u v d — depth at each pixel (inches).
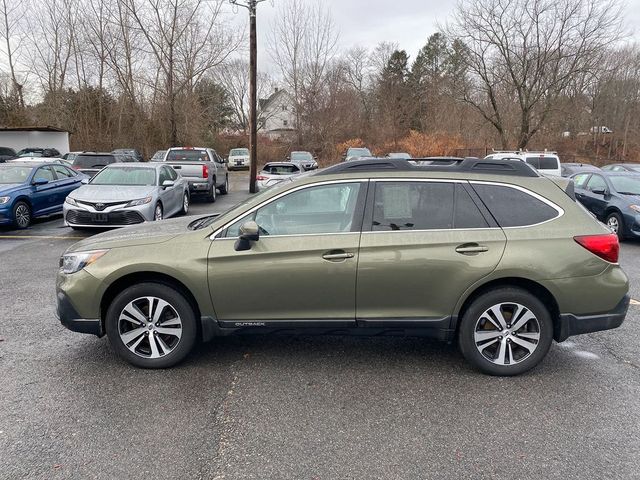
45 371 150.1
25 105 1382.9
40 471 102.9
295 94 1748.3
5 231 414.0
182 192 493.0
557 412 128.5
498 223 145.3
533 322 145.8
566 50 1038.4
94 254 150.3
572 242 143.1
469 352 147.3
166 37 1072.2
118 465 105.2
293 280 144.2
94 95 1331.2
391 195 147.2
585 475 103.0
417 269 142.6
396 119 1915.6
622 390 141.0
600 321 145.5
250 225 141.2
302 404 131.6
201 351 165.6
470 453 110.5
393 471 104.0
